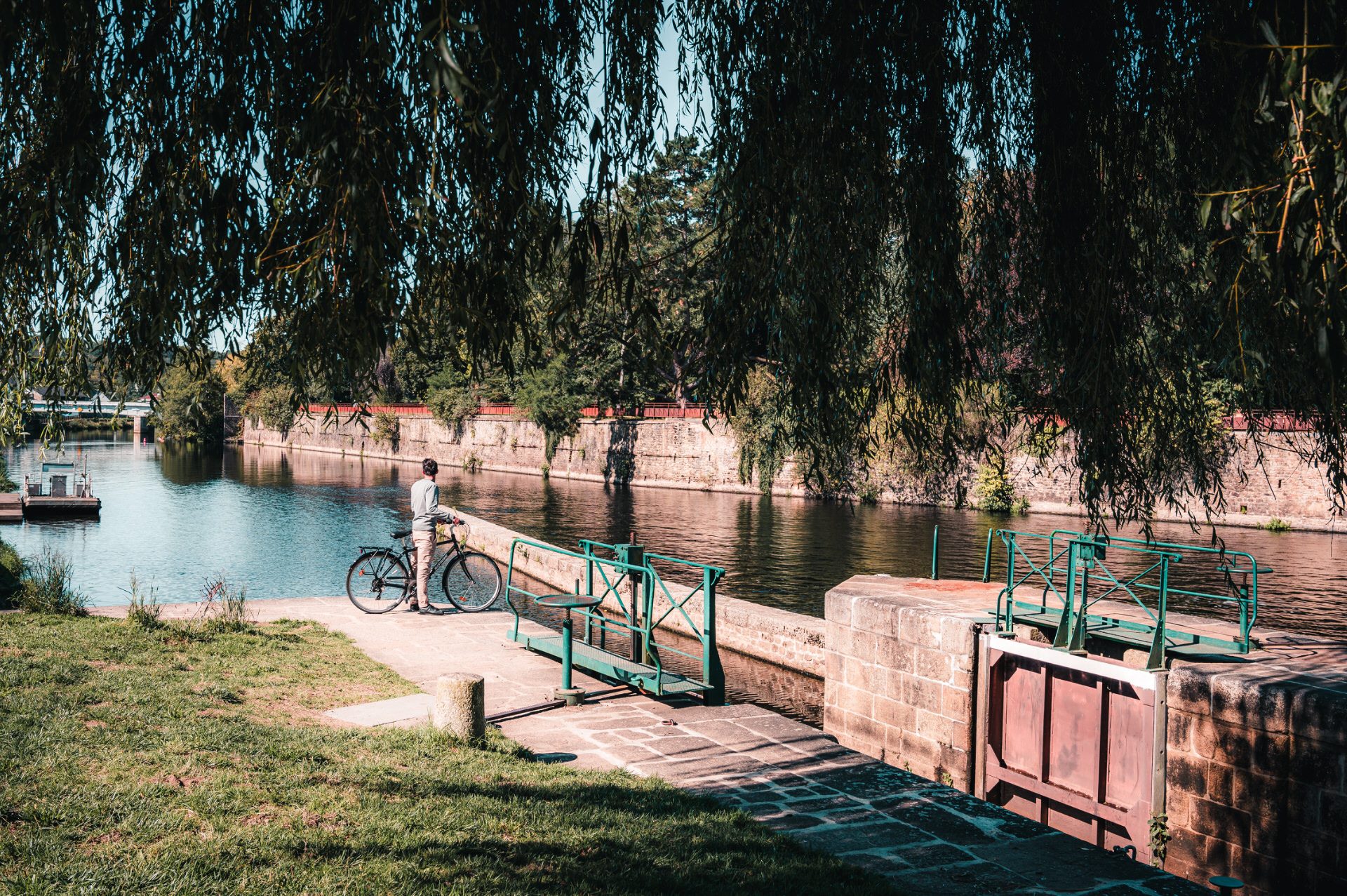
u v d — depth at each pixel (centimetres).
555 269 421
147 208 376
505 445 7119
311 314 353
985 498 3856
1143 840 961
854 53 474
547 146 410
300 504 4688
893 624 1308
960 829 622
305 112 351
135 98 378
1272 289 343
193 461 8369
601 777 687
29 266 406
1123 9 502
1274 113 331
